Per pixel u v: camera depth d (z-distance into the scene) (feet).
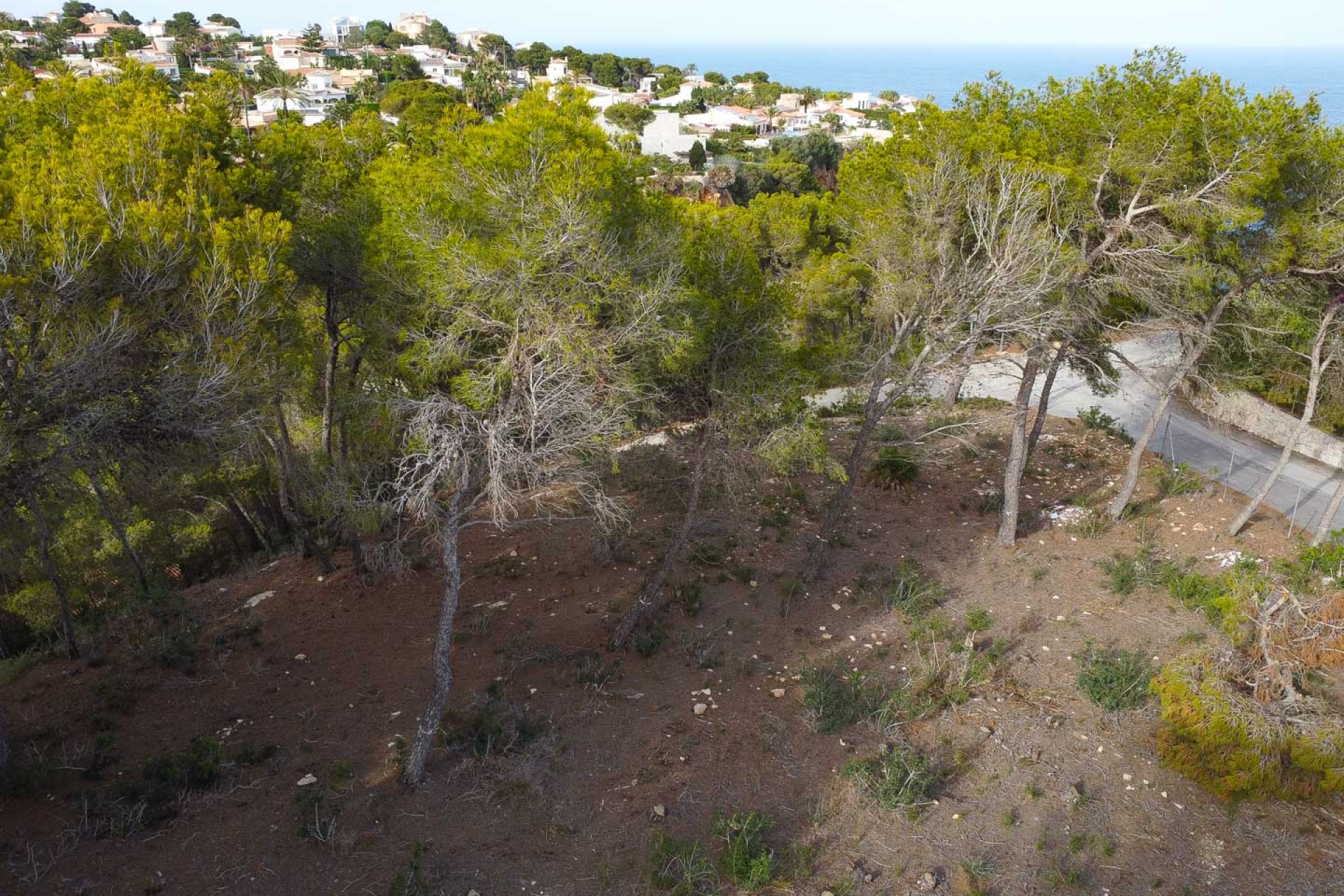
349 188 47.26
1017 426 53.01
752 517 57.98
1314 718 34.65
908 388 46.37
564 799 32.81
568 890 28.71
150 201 33.65
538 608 47.39
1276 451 77.05
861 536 56.59
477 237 33.30
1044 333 43.93
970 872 29.76
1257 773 33.40
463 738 35.94
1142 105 45.65
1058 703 39.42
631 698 39.04
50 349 29.91
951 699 39.17
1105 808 33.30
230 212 38.70
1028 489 65.36
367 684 40.83
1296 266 47.67
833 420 81.66
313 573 53.98
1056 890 29.60
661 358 35.17
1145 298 49.39
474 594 49.55
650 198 39.42
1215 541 55.01
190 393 32.83
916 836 31.55
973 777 34.68
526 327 31.19
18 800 32.17
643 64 633.61
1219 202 44.34
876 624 45.91
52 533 50.26
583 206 31.89
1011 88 52.54
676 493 51.24
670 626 45.21
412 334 33.53
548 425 31.40
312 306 46.42
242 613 48.75
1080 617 46.73
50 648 49.42
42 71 220.43
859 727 37.55
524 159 33.32
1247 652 40.40
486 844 30.50
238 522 77.00
